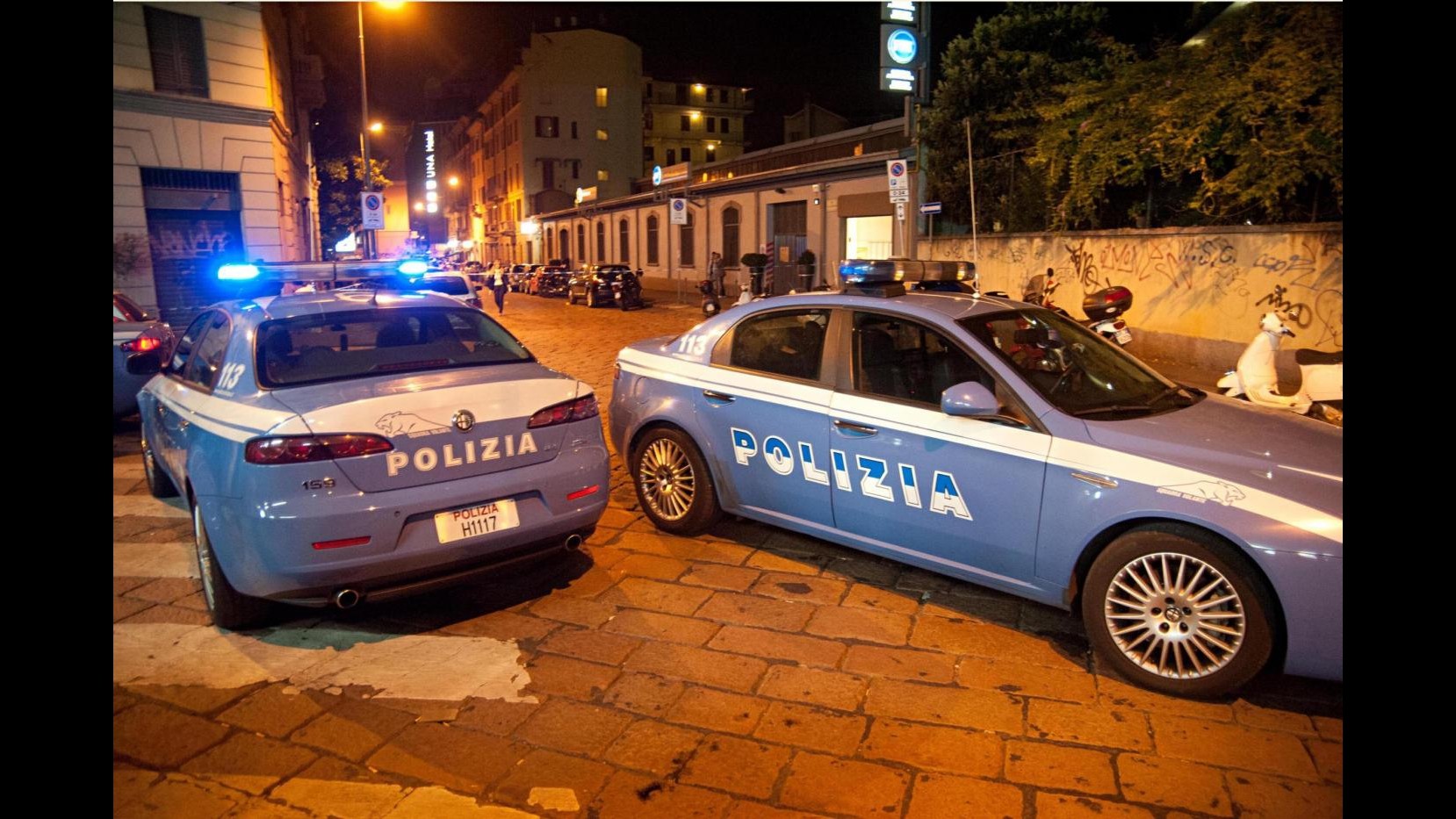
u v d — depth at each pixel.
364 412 3.80
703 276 35.94
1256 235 11.26
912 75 19.55
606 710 3.47
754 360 5.00
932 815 2.82
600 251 48.56
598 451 4.45
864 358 4.52
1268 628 3.29
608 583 4.71
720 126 75.50
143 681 3.72
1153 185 13.41
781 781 3.00
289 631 4.20
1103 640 3.65
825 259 27.92
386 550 3.76
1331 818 2.78
